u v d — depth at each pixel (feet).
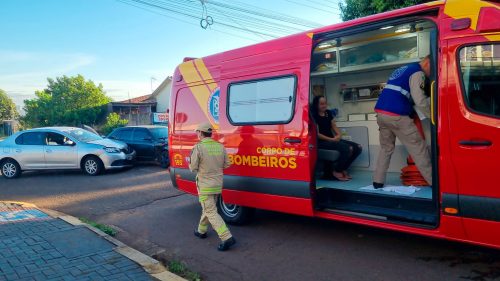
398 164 20.18
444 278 13.25
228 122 19.38
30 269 15.25
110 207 26.99
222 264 15.85
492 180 11.78
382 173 17.03
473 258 14.65
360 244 16.85
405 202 15.05
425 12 13.66
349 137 22.58
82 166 41.47
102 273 14.79
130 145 46.91
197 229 19.51
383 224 14.57
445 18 12.84
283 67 17.19
